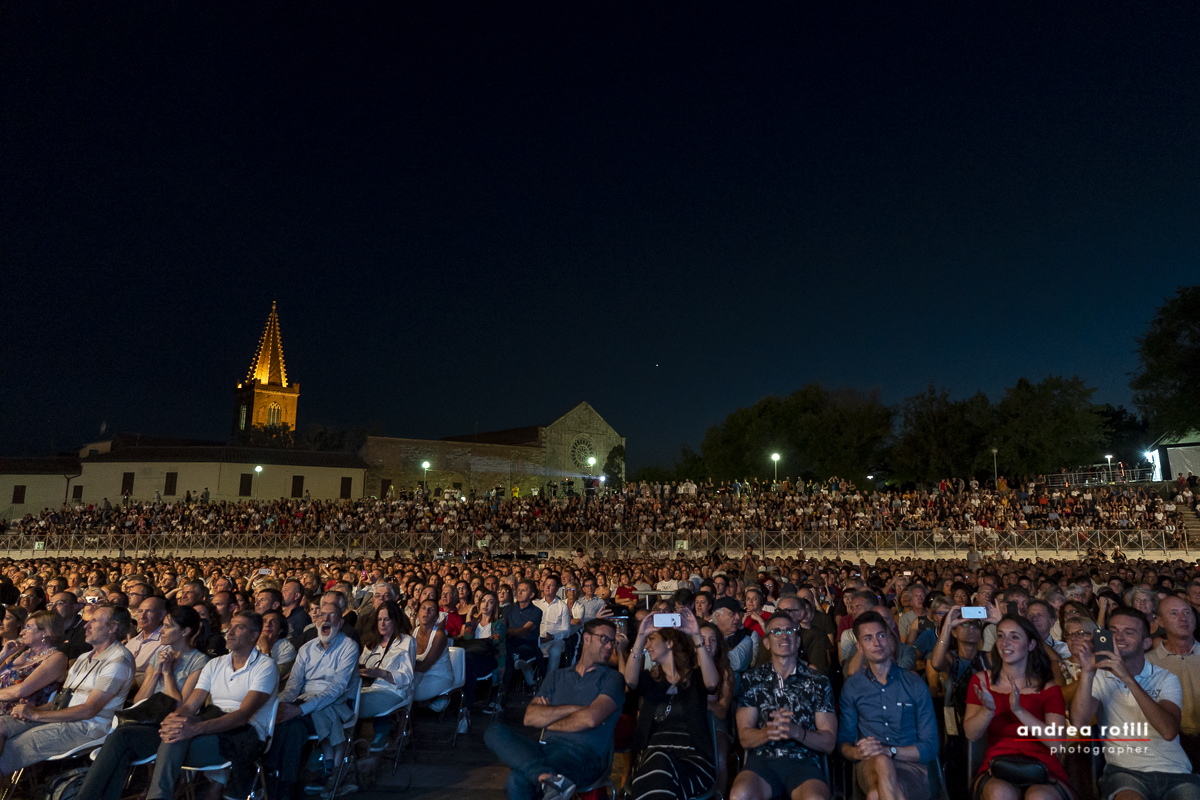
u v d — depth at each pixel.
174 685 6.73
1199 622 7.71
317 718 7.09
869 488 62.62
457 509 43.94
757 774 5.72
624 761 6.90
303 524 41.34
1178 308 36.59
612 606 11.12
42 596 11.20
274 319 95.62
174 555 40.25
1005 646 5.91
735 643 8.37
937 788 6.28
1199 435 44.06
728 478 69.31
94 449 67.81
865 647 6.01
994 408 55.75
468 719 9.76
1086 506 35.72
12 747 6.39
